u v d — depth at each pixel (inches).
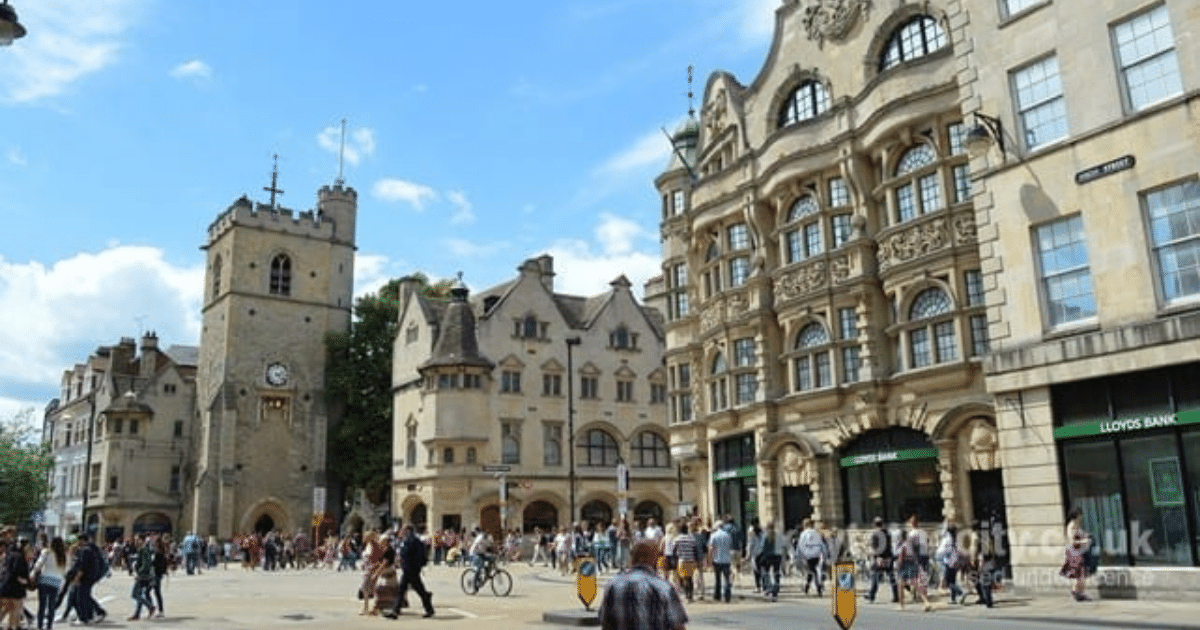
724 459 1453.0
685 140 1934.1
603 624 265.4
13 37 430.6
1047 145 857.5
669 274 1764.3
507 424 2231.8
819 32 1286.9
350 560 1959.9
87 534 784.9
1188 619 618.2
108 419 2834.6
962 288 1033.5
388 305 2800.2
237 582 1413.6
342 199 3002.0
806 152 1243.2
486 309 2351.1
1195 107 748.0
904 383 1094.4
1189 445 730.8
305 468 2714.1
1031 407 843.4
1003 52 906.7
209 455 2598.4
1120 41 813.2
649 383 2498.8
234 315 2706.7
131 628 732.7
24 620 765.3
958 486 1008.9
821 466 1202.0
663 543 975.6
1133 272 779.4
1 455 2452.0
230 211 2790.4
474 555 1080.8
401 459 2333.9
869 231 1166.3
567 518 2273.6
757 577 996.6
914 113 1079.6
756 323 1332.4
